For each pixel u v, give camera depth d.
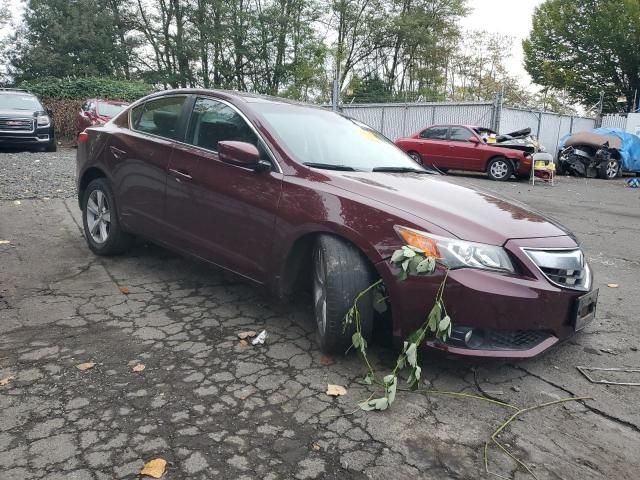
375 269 3.02
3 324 3.52
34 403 2.62
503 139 15.83
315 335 3.53
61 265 4.79
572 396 2.90
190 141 4.16
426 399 2.80
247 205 3.57
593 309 3.20
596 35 32.91
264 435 2.43
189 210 4.00
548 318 2.87
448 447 2.40
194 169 3.96
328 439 2.42
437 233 2.84
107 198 4.84
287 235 3.32
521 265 2.85
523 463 2.32
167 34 33.66
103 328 3.53
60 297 4.04
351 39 37.47
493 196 3.63
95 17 31.59
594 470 2.29
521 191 12.77
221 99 4.12
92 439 2.35
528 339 2.91
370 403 2.66
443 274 2.77
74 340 3.33
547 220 3.35
